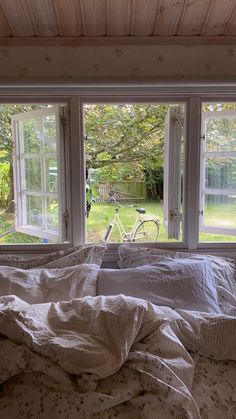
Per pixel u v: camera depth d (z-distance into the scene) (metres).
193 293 1.54
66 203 2.01
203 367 1.12
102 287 1.61
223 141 2.02
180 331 1.19
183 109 1.96
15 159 2.03
